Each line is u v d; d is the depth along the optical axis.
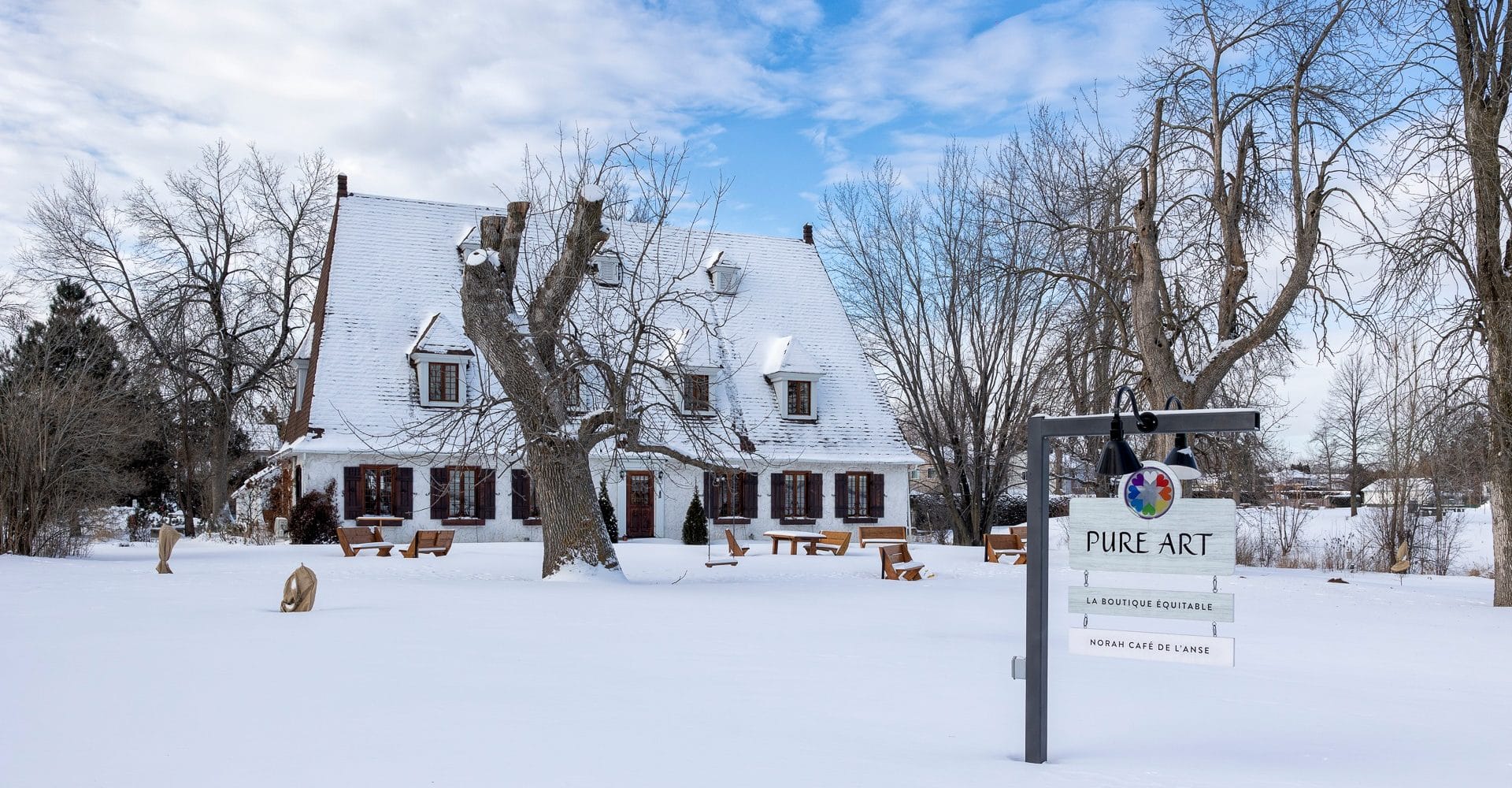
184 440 48.19
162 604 14.63
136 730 6.39
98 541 38.06
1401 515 37.88
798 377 40.47
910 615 15.30
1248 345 25.34
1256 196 27.06
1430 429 22.28
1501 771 6.18
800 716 7.27
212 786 5.12
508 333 20.61
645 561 27.88
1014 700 8.25
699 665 9.50
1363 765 6.31
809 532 39.72
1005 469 42.34
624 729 6.61
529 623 12.62
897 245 44.47
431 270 39.00
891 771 5.74
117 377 38.53
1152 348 26.31
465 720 6.75
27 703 7.20
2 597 15.35
